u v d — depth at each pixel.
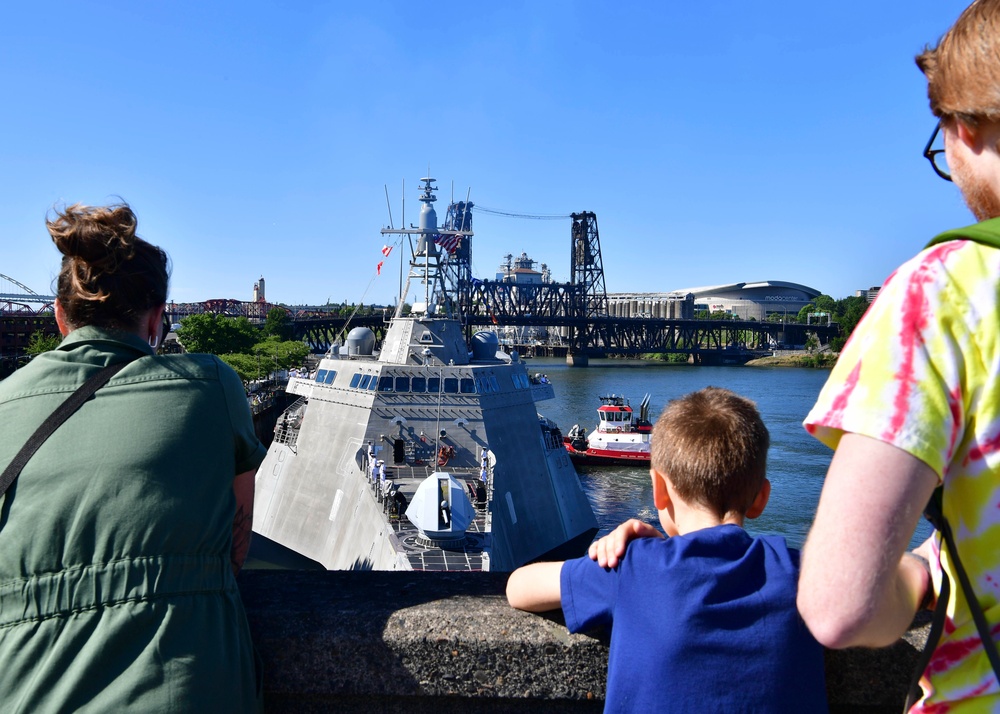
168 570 2.85
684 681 2.69
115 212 3.26
